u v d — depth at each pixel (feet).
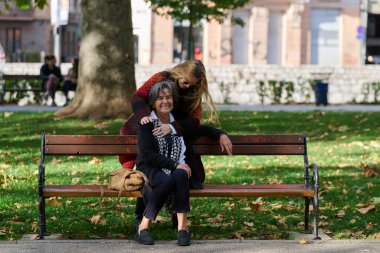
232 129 109.81
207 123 112.98
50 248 43.34
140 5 281.13
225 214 54.19
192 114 47.55
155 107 46.68
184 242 44.19
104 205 56.75
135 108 46.57
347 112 131.34
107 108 112.37
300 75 211.41
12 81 166.61
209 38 294.66
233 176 72.59
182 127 46.55
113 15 113.60
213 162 82.53
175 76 47.11
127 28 114.62
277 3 299.79
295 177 71.87
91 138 48.42
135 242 45.03
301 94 195.21
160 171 45.32
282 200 59.41
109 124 107.76
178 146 46.29
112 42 113.60
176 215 48.98
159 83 46.47
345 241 45.70
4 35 318.45
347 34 311.47
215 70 215.31
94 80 113.09
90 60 113.50
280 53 303.89
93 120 110.93
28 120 110.93
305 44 306.35
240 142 49.55
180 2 174.60
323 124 115.85
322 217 53.06
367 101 196.65
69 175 71.72
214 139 48.88
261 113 128.26
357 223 51.21
